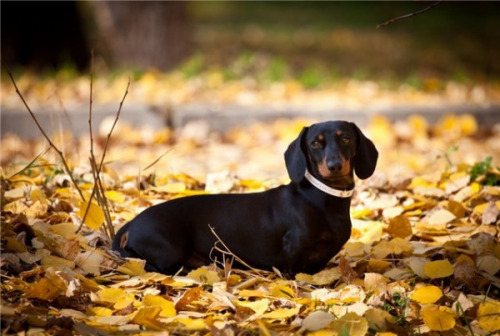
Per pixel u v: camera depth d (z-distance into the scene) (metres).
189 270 7.31
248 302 6.23
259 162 12.88
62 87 17.30
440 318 5.96
